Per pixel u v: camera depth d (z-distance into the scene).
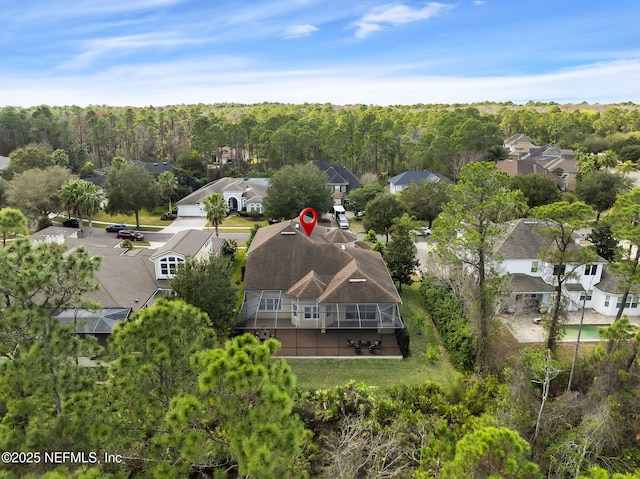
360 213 79.38
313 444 20.33
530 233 42.00
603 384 23.02
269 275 37.44
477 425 16.98
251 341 13.48
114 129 134.00
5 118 118.12
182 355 15.14
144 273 39.59
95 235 65.12
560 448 18.02
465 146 100.31
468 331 30.33
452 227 29.70
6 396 14.82
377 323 34.53
